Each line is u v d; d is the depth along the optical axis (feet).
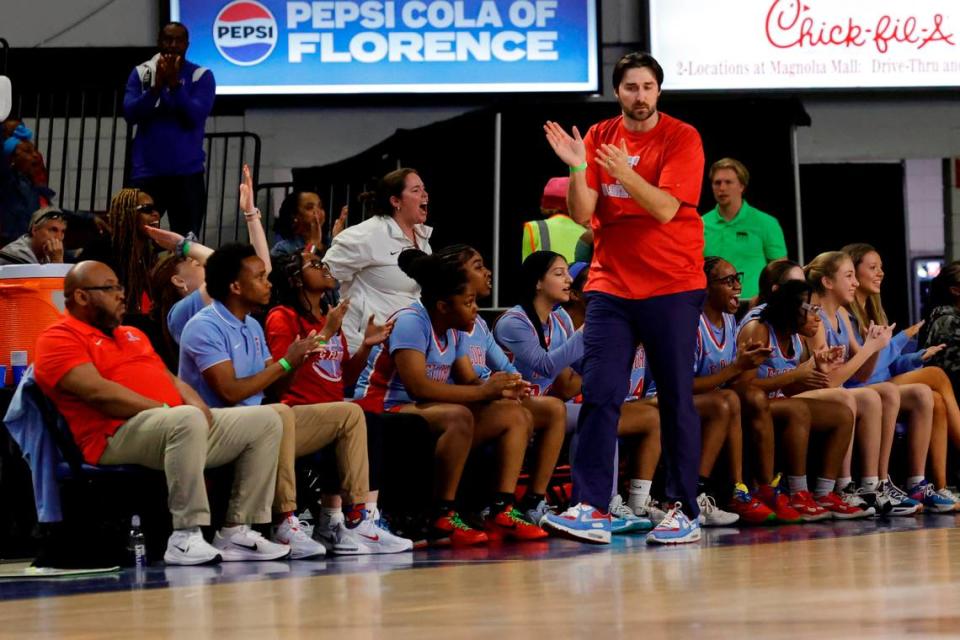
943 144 96.73
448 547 46.65
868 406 60.49
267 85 91.91
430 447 47.52
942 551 37.93
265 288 46.80
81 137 81.35
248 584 34.47
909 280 104.42
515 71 92.53
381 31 92.12
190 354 45.75
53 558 40.88
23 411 42.16
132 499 45.16
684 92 93.45
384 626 23.45
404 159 80.07
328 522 46.09
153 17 93.35
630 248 44.37
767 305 59.41
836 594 26.32
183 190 71.36
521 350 54.08
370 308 56.34
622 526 52.70
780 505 56.29
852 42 94.22
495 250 73.92
